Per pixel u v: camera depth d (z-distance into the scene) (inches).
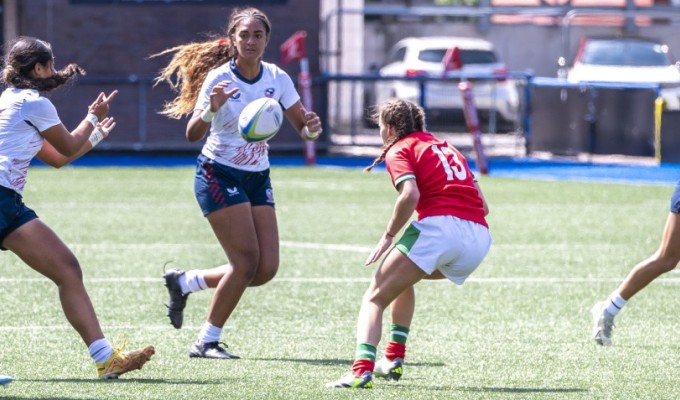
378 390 955.3
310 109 3356.3
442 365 1080.2
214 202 1096.8
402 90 3681.1
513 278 1621.6
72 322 984.9
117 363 986.1
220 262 1740.9
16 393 933.8
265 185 1125.1
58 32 3555.6
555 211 2404.0
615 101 3459.6
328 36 3922.2
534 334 1241.4
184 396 925.2
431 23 5034.5
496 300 1454.2
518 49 5103.3
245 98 1093.1
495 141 3730.3
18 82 956.6
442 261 959.6
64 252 975.0
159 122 3595.0
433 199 962.1
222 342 1144.8
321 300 1445.6
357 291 1510.8
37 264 968.9
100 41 3570.4
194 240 1969.7
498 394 948.6
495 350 1155.3
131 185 2815.0
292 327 1275.8
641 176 3107.8
